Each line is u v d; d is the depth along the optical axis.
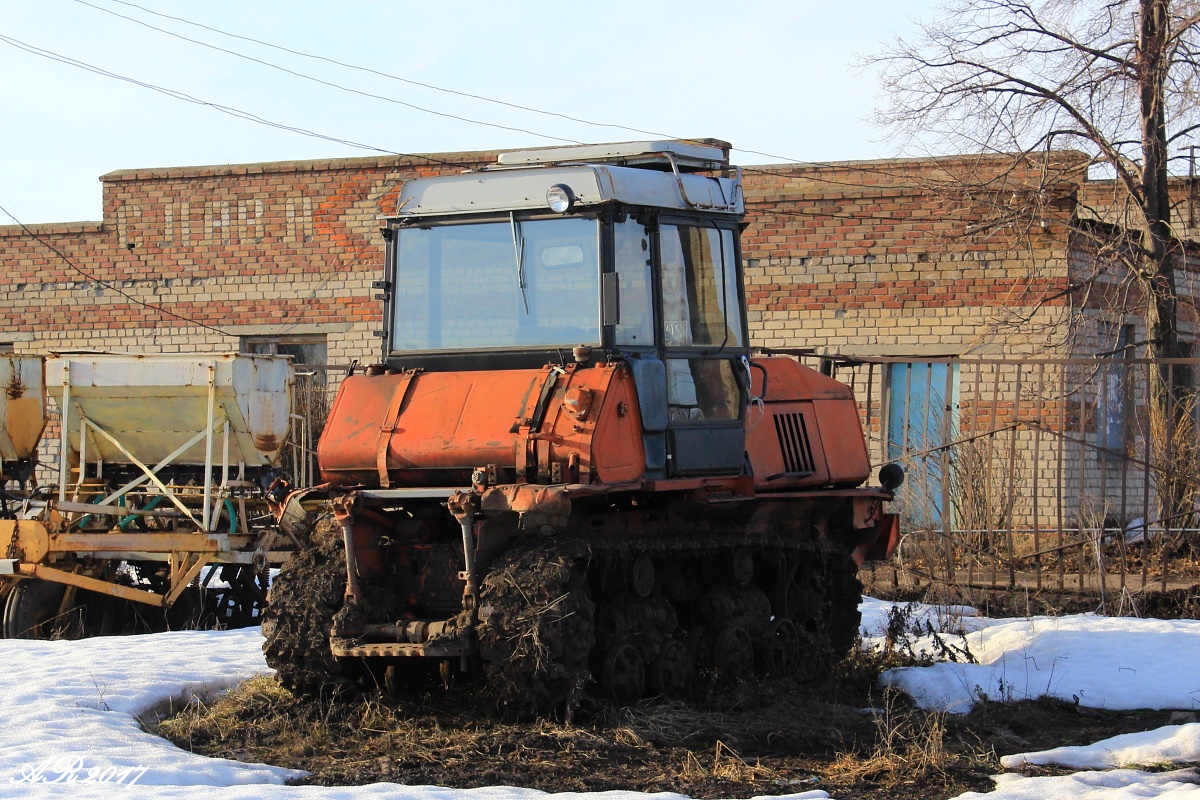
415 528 8.02
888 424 14.72
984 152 16.69
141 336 20.45
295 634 7.87
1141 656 10.09
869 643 11.25
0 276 21.00
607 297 7.79
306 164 19.81
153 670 9.11
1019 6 16.28
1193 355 19.92
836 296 18.03
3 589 12.25
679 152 8.98
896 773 6.88
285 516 8.23
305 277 19.88
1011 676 9.52
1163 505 14.43
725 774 6.76
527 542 7.66
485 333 8.23
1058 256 17.19
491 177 8.36
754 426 9.55
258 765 6.72
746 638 8.91
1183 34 15.60
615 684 7.95
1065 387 16.34
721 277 8.98
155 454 12.69
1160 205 16.41
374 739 7.38
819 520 10.19
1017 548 15.03
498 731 7.35
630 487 7.74
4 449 12.41
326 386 17.83
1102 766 7.15
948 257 17.61
